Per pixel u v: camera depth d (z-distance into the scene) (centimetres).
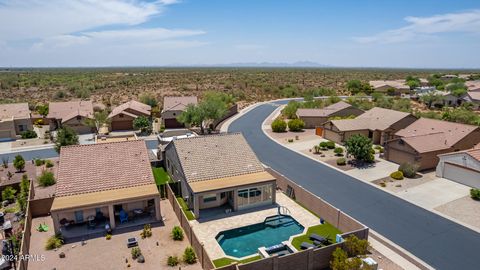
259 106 9675
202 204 2947
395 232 2530
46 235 2489
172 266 2103
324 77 19725
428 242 2391
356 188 3406
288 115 7638
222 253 2270
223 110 6575
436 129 4628
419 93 10825
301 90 12756
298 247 2305
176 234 2423
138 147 3191
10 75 19162
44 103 8906
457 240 2416
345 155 4612
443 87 11869
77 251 2278
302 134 6100
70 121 6016
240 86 13875
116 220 2734
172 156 3497
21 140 5625
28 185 3170
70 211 2452
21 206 2864
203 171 3025
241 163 3197
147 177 2920
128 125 6356
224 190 2819
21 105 6350
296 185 3100
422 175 3762
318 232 2517
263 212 2892
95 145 3094
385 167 4069
